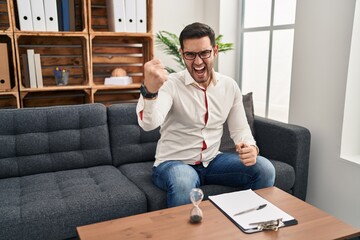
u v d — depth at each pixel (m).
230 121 1.87
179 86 1.73
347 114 2.00
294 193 2.08
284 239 1.06
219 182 1.77
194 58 1.52
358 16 1.88
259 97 3.00
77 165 2.04
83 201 1.55
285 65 2.67
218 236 1.08
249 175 1.65
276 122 2.22
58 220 1.48
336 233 1.10
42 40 2.64
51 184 1.78
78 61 2.79
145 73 1.31
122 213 1.59
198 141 1.77
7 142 1.89
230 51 3.13
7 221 1.40
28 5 2.29
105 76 2.89
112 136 2.15
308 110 2.23
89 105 2.12
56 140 1.99
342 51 1.96
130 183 1.78
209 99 1.76
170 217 1.21
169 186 1.53
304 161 2.07
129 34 2.59
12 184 1.79
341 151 2.04
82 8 2.52
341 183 2.04
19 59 2.53
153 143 2.22
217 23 3.05
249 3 2.99
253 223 1.15
